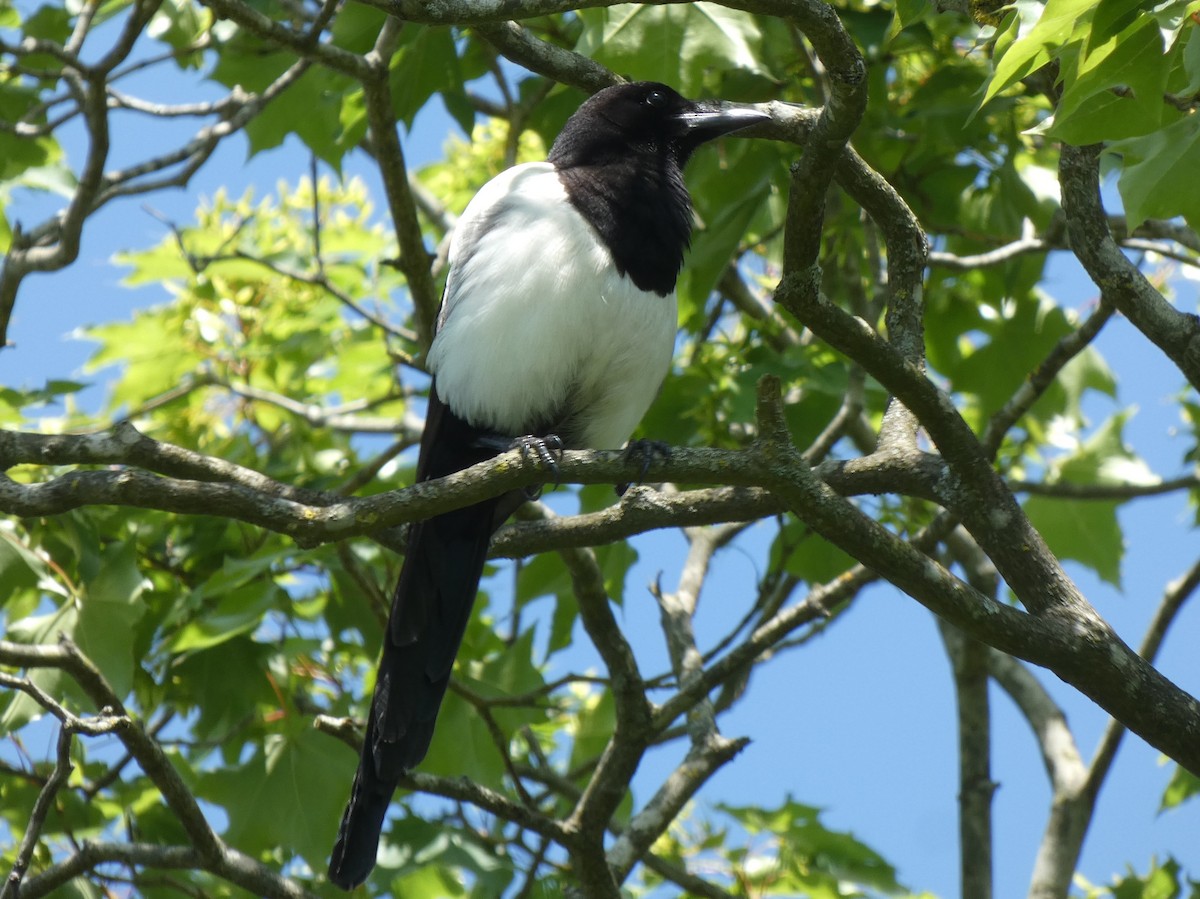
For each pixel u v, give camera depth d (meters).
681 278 12.10
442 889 10.94
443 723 10.71
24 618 10.25
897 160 12.50
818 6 5.72
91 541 9.87
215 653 10.41
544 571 12.12
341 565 10.77
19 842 10.74
